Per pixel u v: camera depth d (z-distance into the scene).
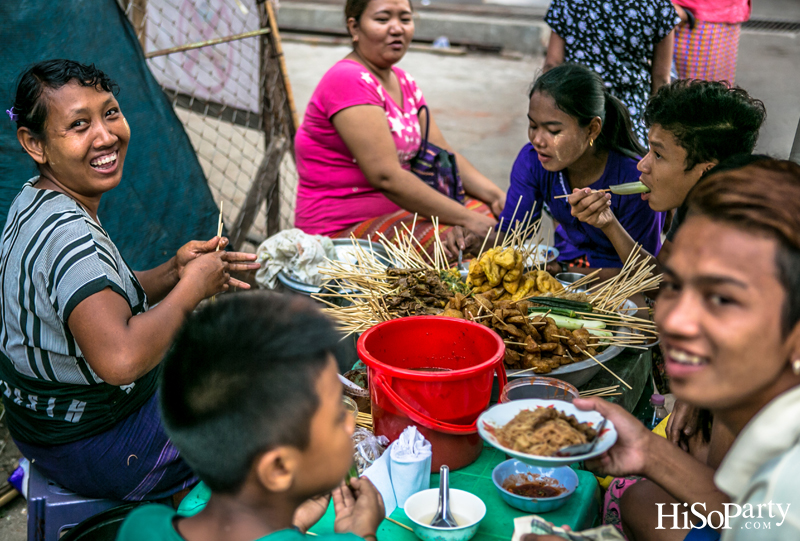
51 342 1.74
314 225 3.52
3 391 1.90
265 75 3.88
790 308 0.95
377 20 3.25
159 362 1.79
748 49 9.15
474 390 1.48
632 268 2.27
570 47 3.47
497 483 1.44
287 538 0.95
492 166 5.96
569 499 1.43
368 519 1.24
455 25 10.27
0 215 2.66
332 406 0.98
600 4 3.31
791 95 7.32
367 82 3.21
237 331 0.96
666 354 1.04
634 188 2.24
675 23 3.34
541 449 1.18
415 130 3.46
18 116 1.77
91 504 1.92
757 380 0.99
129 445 1.87
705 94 1.97
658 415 2.05
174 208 3.07
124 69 2.94
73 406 1.81
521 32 10.02
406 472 1.40
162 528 0.99
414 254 2.47
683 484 1.31
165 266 2.23
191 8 3.87
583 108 2.38
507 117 7.34
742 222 0.96
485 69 9.20
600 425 1.27
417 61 9.50
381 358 1.67
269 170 3.96
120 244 2.93
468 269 2.33
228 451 0.94
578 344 1.78
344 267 2.44
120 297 1.72
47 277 1.69
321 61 9.43
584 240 2.76
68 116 1.75
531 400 1.36
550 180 2.76
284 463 0.95
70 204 1.78
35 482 1.96
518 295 2.08
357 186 3.45
